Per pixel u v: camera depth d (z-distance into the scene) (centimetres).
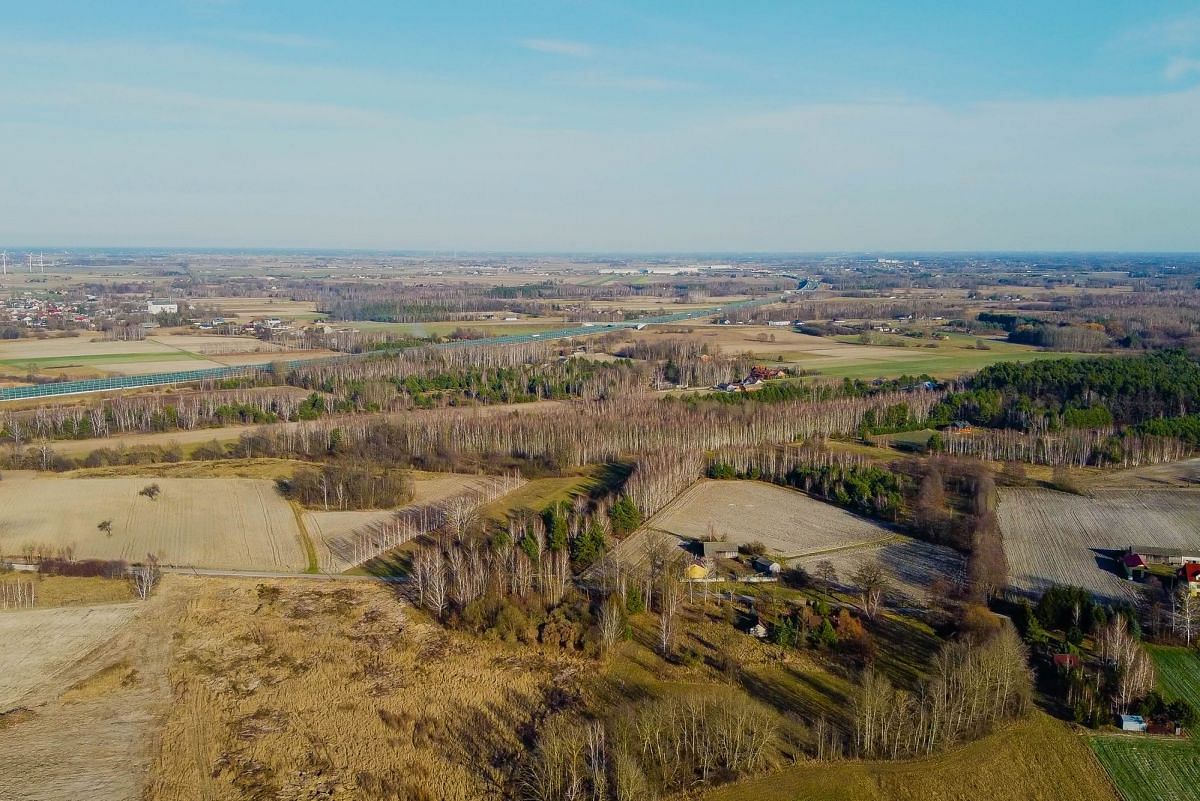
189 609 13888
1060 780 9662
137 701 11275
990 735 10394
